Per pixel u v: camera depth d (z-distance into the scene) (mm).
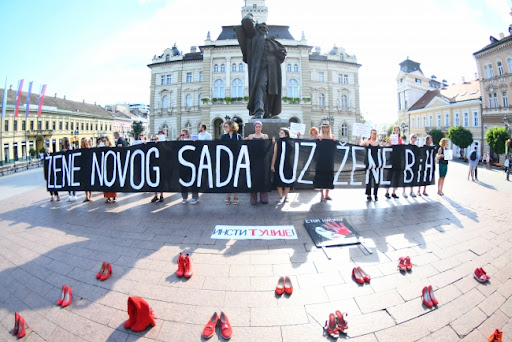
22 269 3186
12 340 2135
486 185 9672
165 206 5660
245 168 5352
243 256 3260
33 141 44500
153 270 2998
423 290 2508
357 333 2107
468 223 4555
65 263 3260
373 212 5055
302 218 4637
